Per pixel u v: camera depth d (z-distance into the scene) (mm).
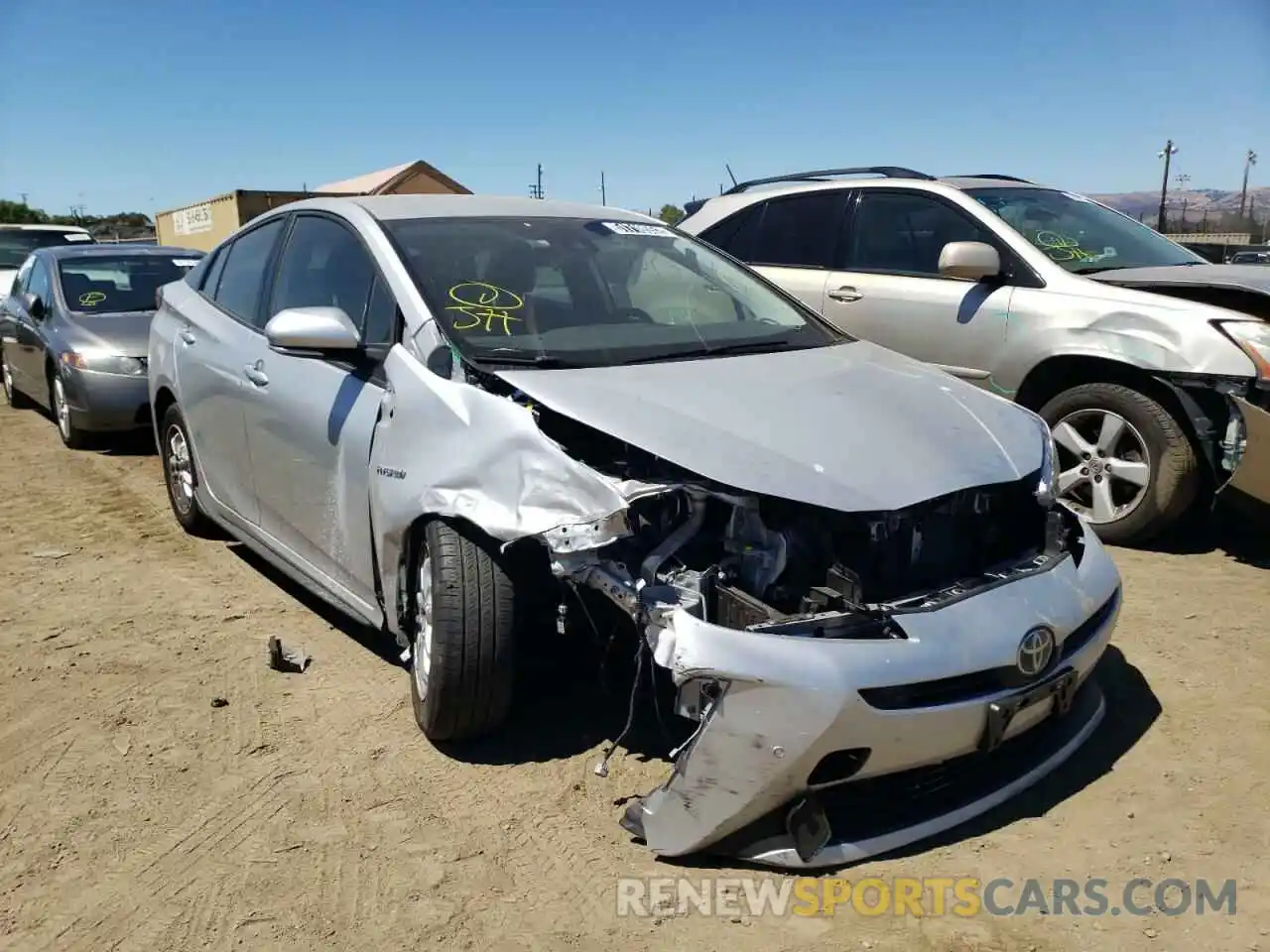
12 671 4195
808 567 2945
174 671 4176
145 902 2818
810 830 2760
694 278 4410
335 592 4121
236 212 26016
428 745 3576
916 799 2951
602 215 4711
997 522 3283
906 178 6582
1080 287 5551
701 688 2779
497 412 3234
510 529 3033
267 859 2992
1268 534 5637
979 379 5797
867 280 6363
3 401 10812
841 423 3215
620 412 3141
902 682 2695
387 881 2891
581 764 3424
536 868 2934
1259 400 4879
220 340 4918
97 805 3264
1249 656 4168
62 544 5812
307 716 3801
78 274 8945
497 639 3236
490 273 3957
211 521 5727
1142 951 2605
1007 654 2850
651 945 2643
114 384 7734
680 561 3008
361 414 3771
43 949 2650
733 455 2980
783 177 7348
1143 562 5242
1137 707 3789
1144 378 5301
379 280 3955
